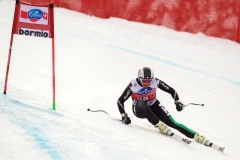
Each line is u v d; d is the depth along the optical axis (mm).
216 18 46656
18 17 17703
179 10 48125
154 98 19656
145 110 18375
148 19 49594
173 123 18828
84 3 52125
